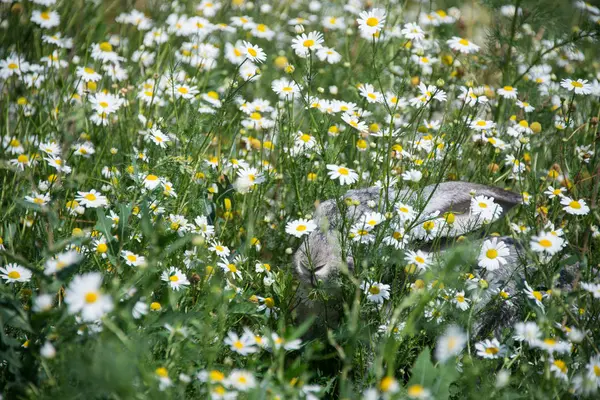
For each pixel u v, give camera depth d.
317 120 6.97
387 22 8.63
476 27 9.12
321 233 5.43
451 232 5.34
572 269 5.64
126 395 3.28
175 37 8.27
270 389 3.61
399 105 6.73
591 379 4.03
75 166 6.10
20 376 3.77
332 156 5.89
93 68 7.38
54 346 3.79
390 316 4.84
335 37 8.68
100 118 6.45
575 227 5.62
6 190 5.66
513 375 4.69
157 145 5.84
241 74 7.42
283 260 5.79
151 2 9.43
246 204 6.05
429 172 5.50
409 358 4.75
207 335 3.96
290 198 6.32
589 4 8.80
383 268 5.00
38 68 6.86
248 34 8.75
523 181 6.46
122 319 3.81
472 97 6.42
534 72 7.92
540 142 6.98
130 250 4.99
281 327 4.34
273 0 10.05
